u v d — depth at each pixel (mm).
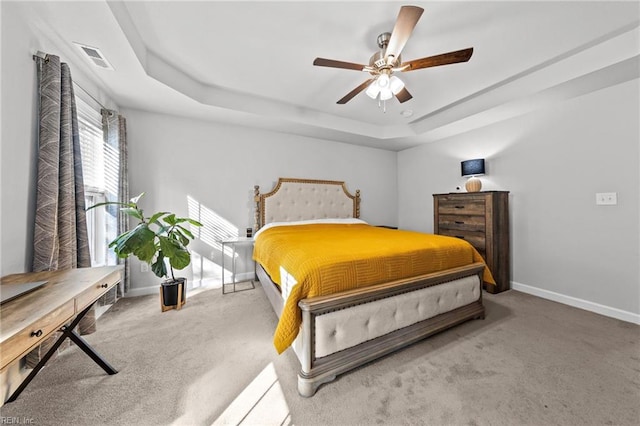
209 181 3062
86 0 1294
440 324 1779
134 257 2738
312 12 1558
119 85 2166
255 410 1184
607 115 2182
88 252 1845
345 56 2023
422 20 1606
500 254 2760
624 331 1886
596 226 2252
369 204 4270
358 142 3965
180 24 1671
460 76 2314
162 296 2303
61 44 1629
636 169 2033
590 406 1186
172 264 2184
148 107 2623
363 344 1485
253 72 2279
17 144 1368
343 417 1145
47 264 1462
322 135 3604
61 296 1015
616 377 1379
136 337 1838
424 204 4066
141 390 1301
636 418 1116
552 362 1518
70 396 1250
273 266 1969
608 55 1840
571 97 2389
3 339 689
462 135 3465
